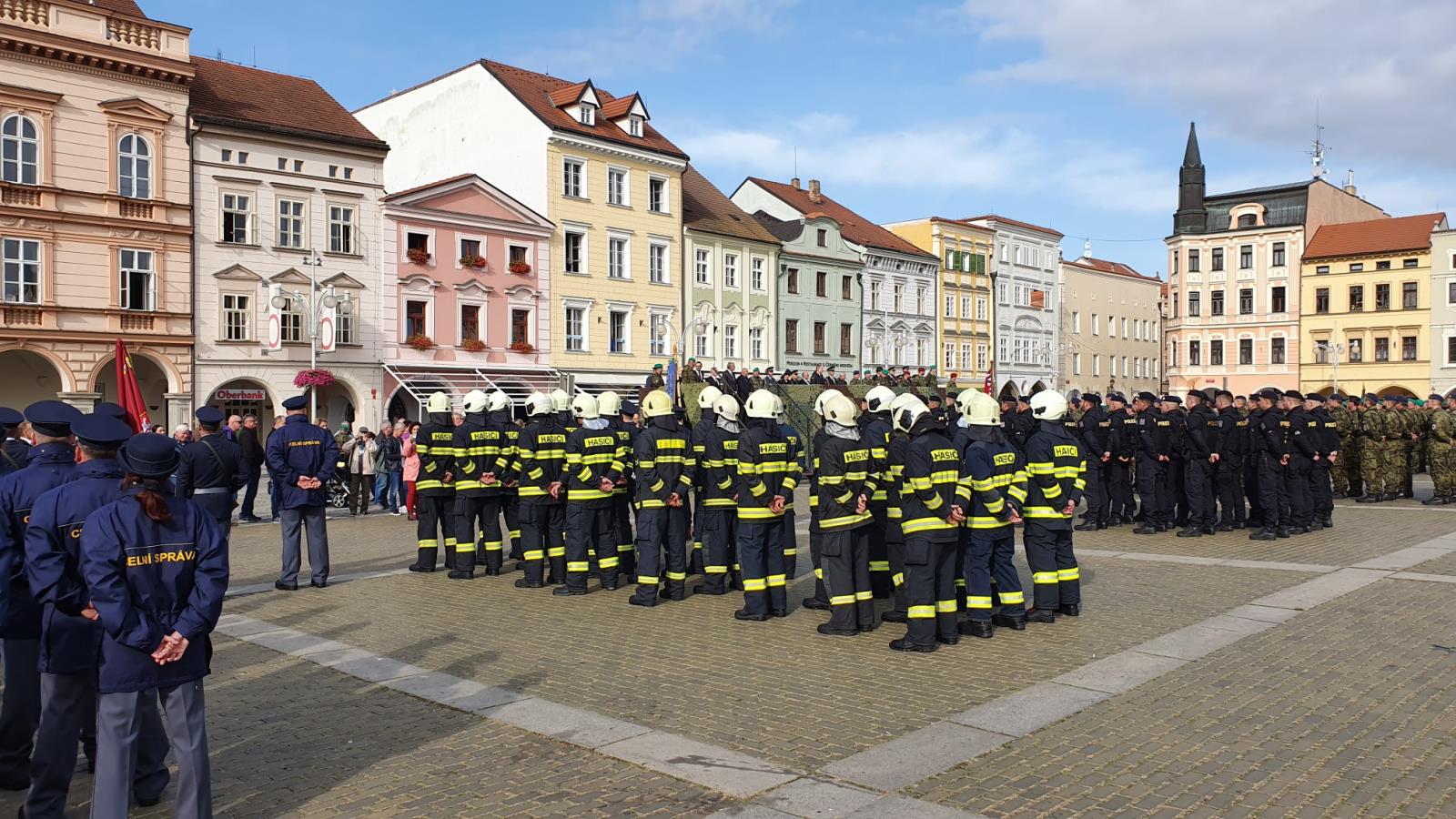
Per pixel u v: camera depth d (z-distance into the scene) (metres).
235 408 35.69
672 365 32.38
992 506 10.06
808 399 30.27
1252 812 5.66
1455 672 8.47
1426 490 26.75
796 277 54.62
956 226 64.12
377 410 38.00
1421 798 5.83
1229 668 8.71
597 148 45.56
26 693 6.25
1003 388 68.06
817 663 9.15
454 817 5.72
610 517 13.21
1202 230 74.75
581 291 45.03
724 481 12.68
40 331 30.53
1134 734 6.99
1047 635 10.14
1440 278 64.44
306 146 36.28
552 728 7.28
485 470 14.12
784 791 6.02
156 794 6.12
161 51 32.91
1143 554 15.42
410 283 39.12
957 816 5.61
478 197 41.31
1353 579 12.83
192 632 5.15
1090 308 77.31
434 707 7.89
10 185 29.91
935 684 8.38
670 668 9.02
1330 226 70.75
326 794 6.11
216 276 34.19
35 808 5.63
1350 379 68.06
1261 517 17.80
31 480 6.25
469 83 46.75
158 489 5.30
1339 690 8.01
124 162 32.44
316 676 8.85
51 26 30.70
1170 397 18.23
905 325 60.75
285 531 13.25
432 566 14.70
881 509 11.66
